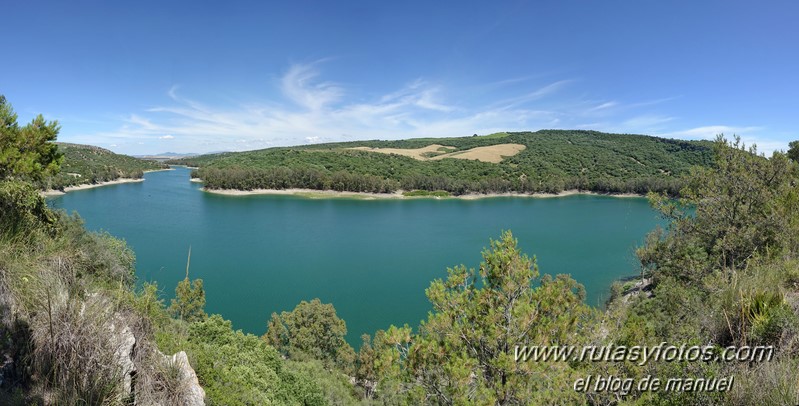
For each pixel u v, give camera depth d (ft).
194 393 19.76
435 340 24.47
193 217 272.10
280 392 41.81
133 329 18.76
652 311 48.98
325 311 97.96
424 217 311.68
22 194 23.03
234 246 204.03
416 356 24.41
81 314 16.33
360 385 91.09
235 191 397.39
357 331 117.39
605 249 213.66
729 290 19.29
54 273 17.46
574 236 246.06
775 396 12.13
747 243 41.60
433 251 209.15
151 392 17.94
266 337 93.45
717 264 44.06
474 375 23.18
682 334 20.35
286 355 94.27
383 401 55.06
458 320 25.75
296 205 348.59
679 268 55.31
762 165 46.21
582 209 355.77
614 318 25.86
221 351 40.37
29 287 15.89
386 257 195.83
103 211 272.31
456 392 21.48
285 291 143.95
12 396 13.69
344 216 307.78
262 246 207.51
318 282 155.94
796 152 82.43
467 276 27.43
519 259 25.79
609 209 355.15
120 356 16.76
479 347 24.77
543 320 23.71
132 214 268.41
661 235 133.18
